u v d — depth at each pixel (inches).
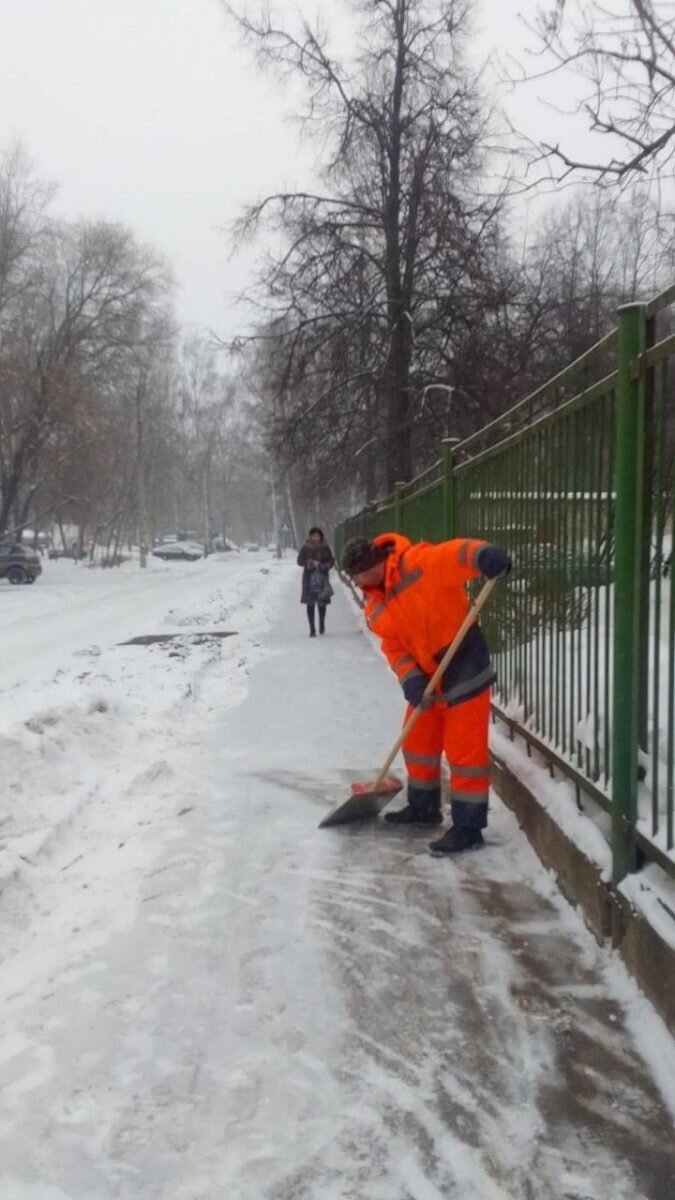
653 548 136.6
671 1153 104.7
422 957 149.9
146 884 180.1
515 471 221.0
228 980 143.6
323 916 165.5
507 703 236.4
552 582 191.2
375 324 828.0
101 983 142.9
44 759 239.3
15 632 719.1
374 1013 133.8
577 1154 104.7
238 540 4352.9
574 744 173.3
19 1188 100.5
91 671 436.5
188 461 2967.5
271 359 865.5
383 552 199.2
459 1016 132.6
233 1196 99.0
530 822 195.6
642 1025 126.7
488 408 740.7
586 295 708.0
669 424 131.1
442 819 217.2
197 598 1014.4
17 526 1568.7
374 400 841.5
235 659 492.1
